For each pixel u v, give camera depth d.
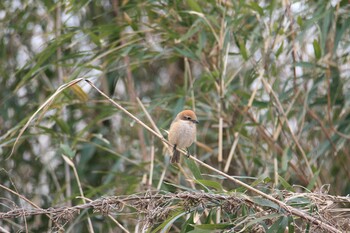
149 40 11.98
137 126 12.88
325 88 12.68
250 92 13.27
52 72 13.98
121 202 7.48
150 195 7.50
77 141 12.49
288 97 11.90
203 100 13.03
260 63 11.74
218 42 11.28
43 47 13.83
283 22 11.63
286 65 12.45
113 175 12.25
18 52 14.17
